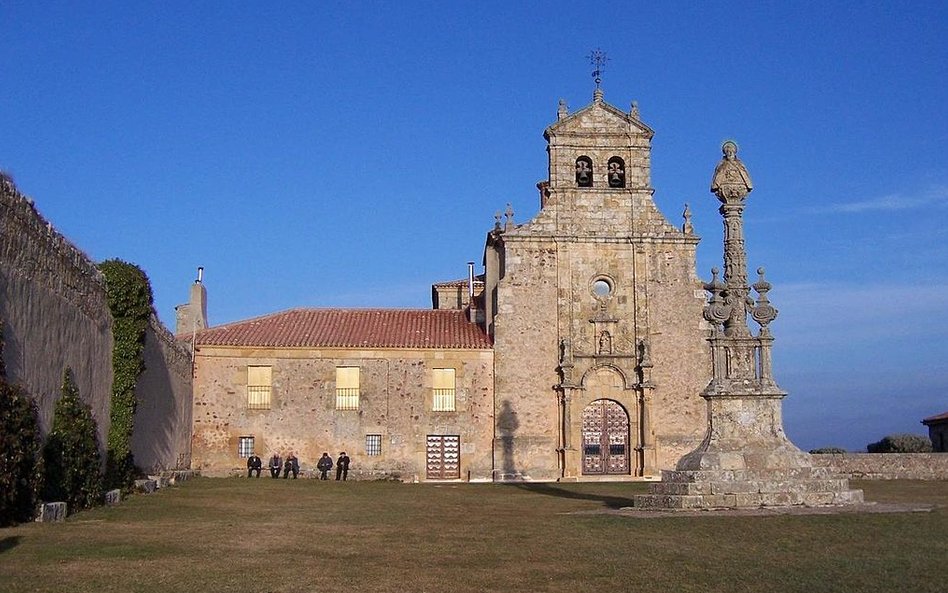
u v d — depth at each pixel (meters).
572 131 63.19
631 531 22.89
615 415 61.22
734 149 31.55
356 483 50.69
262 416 59.91
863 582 15.41
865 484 48.78
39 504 23.58
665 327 61.69
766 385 29.84
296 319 64.56
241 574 16.03
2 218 23.25
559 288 61.75
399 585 15.27
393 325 64.38
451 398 60.84
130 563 16.94
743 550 19.41
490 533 22.88
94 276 32.16
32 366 25.45
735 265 30.77
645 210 62.69
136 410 40.09
